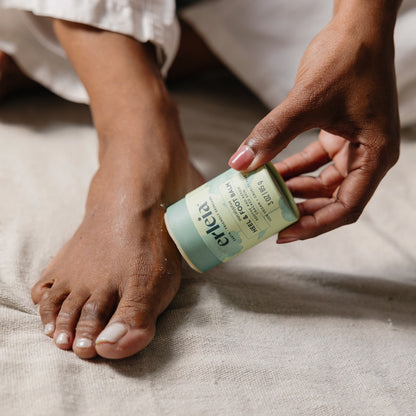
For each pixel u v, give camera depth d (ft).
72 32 2.52
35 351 1.87
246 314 2.18
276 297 2.33
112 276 2.07
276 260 2.67
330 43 2.00
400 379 1.97
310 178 2.54
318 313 2.28
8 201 2.72
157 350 1.95
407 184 3.35
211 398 1.77
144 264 2.10
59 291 2.08
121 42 2.48
